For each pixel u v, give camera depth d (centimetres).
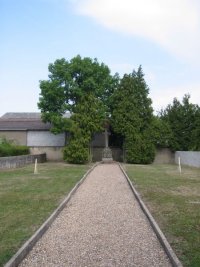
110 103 5641
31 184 2567
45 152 6078
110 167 4550
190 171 3878
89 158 5184
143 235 1253
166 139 5706
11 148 4588
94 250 1081
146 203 1820
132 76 5709
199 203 1798
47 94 5291
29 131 6116
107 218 1528
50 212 1566
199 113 5772
